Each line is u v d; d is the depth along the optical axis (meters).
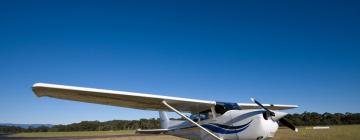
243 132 7.13
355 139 13.68
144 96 6.99
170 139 17.80
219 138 7.47
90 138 22.28
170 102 7.68
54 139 22.36
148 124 55.03
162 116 10.91
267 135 6.87
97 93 6.51
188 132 9.16
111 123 61.50
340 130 22.09
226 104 7.96
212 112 8.01
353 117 49.62
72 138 23.59
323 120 48.12
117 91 6.61
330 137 14.91
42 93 6.30
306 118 48.75
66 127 63.00
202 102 7.70
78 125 62.41
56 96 6.63
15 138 26.70
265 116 7.03
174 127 9.91
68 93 6.42
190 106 8.18
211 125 8.06
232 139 7.39
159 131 10.14
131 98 7.15
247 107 9.78
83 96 6.77
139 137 20.97
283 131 20.89
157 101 7.58
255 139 6.93
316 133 18.25
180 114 7.51
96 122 62.78
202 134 8.44
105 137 23.11
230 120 7.51
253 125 6.95
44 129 63.94
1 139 24.77
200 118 8.57
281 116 7.01
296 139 13.98
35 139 23.64
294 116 48.44
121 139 19.02
